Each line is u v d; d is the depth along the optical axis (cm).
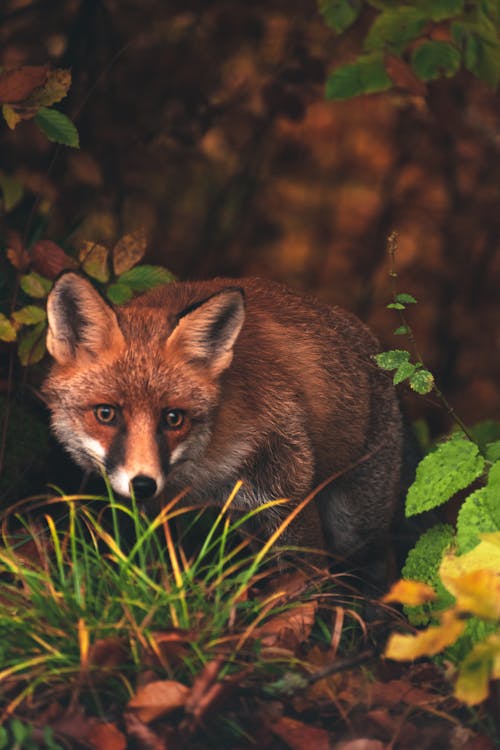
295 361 848
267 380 816
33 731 521
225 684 550
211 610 637
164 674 580
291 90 1238
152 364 747
